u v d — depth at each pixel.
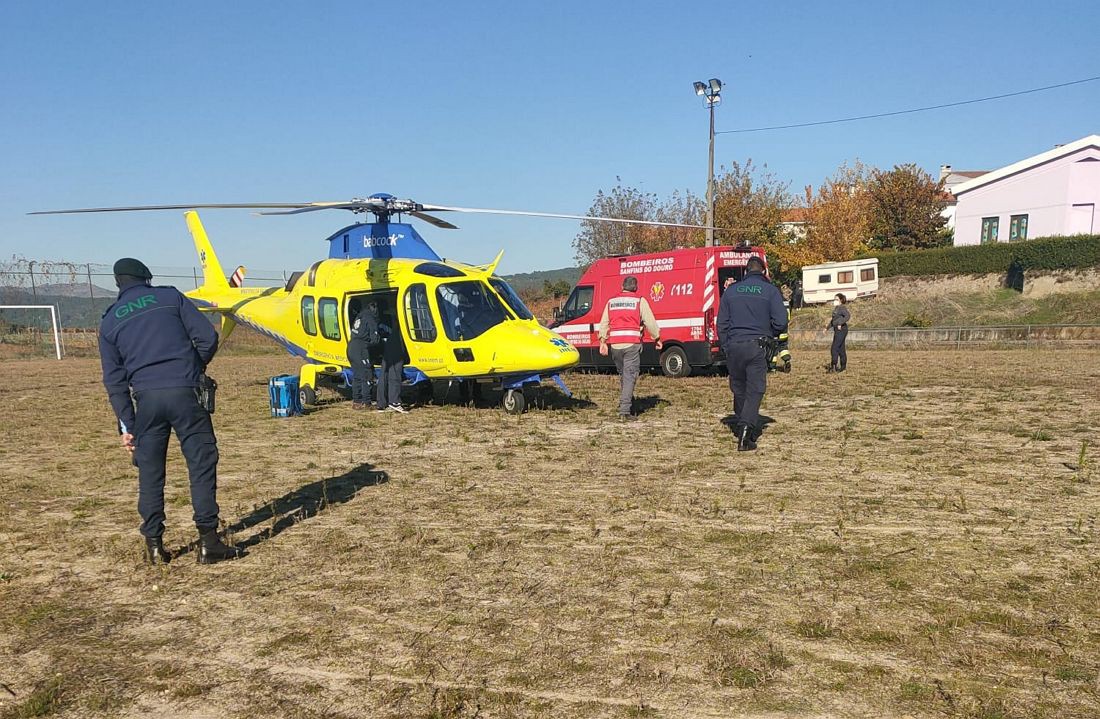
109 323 4.59
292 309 12.77
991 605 3.85
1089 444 7.86
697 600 4.00
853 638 3.52
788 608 3.88
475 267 11.81
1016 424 9.20
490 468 7.36
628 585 4.24
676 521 5.43
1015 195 39.25
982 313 33.06
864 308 36.25
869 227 46.56
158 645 3.63
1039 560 4.47
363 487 6.66
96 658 3.50
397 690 3.14
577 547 4.92
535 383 11.12
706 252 16.05
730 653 3.39
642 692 3.08
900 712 2.89
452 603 4.04
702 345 16.05
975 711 2.88
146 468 4.70
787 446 8.10
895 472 6.80
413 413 11.36
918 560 4.52
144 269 4.83
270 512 5.91
